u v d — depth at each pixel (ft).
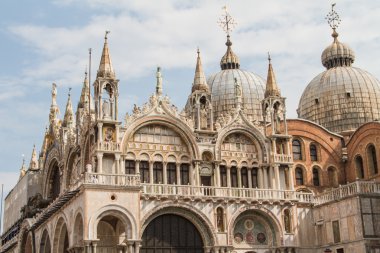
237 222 180.96
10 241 262.67
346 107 268.21
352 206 169.07
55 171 239.30
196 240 173.37
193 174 182.09
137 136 179.01
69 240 162.61
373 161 219.41
